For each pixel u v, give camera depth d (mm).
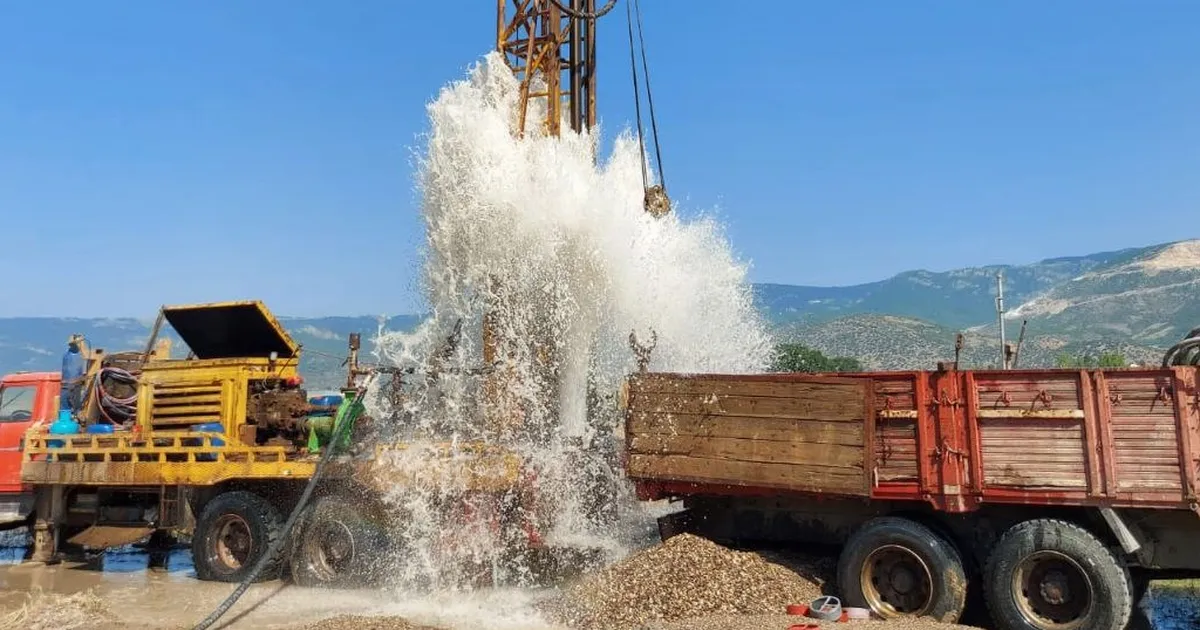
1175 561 7480
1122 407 7551
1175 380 7402
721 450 8969
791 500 9086
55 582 11633
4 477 13336
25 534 16453
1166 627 8992
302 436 12125
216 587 11008
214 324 13078
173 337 14055
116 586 11273
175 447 11672
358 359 11516
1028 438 7828
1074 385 7719
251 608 9836
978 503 7953
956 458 8039
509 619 8938
